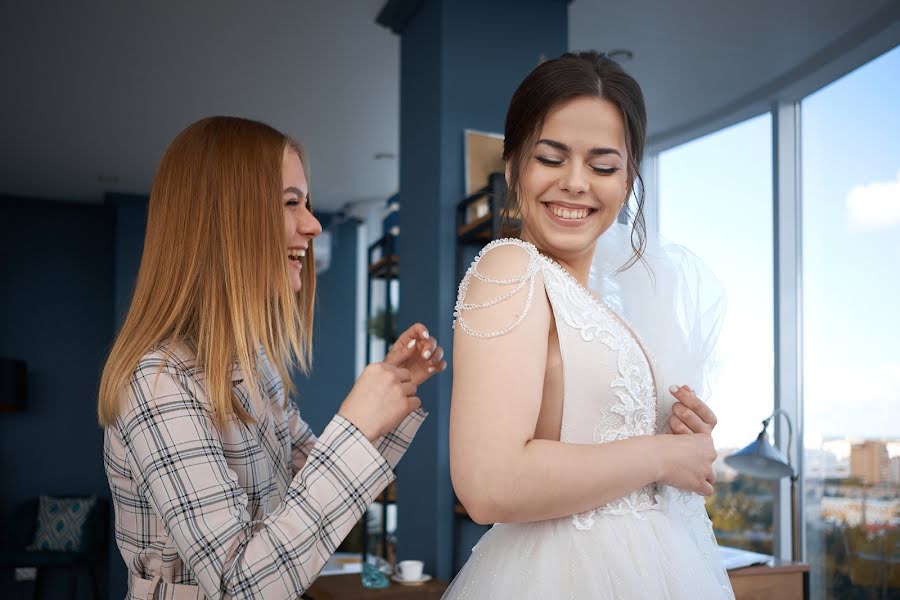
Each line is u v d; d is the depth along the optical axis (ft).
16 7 11.39
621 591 3.23
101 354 22.45
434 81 10.60
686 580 3.44
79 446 21.93
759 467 10.72
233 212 3.79
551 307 3.46
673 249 4.58
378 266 13.62
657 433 3.81
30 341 21.91
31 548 20.04
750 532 13.71
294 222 4.08
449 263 10.23
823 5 10.87
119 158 18.63
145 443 3.39
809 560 12.74
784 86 13.14
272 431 4.18
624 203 3.76
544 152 3.49
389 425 3.61
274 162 3.92
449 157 10.34
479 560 3.64
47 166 19.24
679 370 4.23
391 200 13.96
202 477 3.35
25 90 14.49
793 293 13.14
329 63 13.35
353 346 22.99
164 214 3.84
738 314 14.15
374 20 11.86
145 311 3.75
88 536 19.97
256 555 3.19
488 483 3.00
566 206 3.53
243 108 15.44
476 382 3.13
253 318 3.71
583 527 3.35
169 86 14.38
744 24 11.52
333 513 3.37
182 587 3.60
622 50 12.44
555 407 3.46
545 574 3.30
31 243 22.24
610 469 3.10
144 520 3.69
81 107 15.39
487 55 10.64
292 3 11.30
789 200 13.26
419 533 10.36
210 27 12.04
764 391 13.48
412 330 3.99
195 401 3.54
